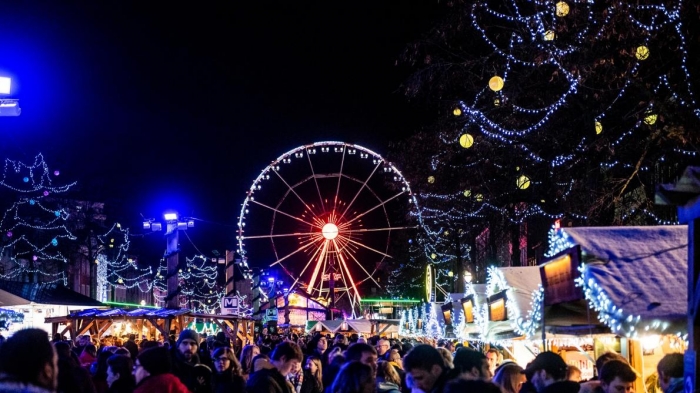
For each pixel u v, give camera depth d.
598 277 8.19
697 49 17.75
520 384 7.57
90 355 13.75
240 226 34.69
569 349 13.91
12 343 4.40
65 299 32.16
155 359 7.18
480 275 46.88
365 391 6.64
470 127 24.58
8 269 49.75
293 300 54.19
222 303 30.75
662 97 18.94
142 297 80.38
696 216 5.99
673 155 18.80
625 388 7.16
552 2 18.64
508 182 25.47
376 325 37.19
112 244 64.25
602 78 19.78
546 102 21.75
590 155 20.77
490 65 21.77
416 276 51.66
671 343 10.70
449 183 32.59
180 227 34.31
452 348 20.02
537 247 35.69
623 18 17.98
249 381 8.62
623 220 22.38
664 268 8.33
